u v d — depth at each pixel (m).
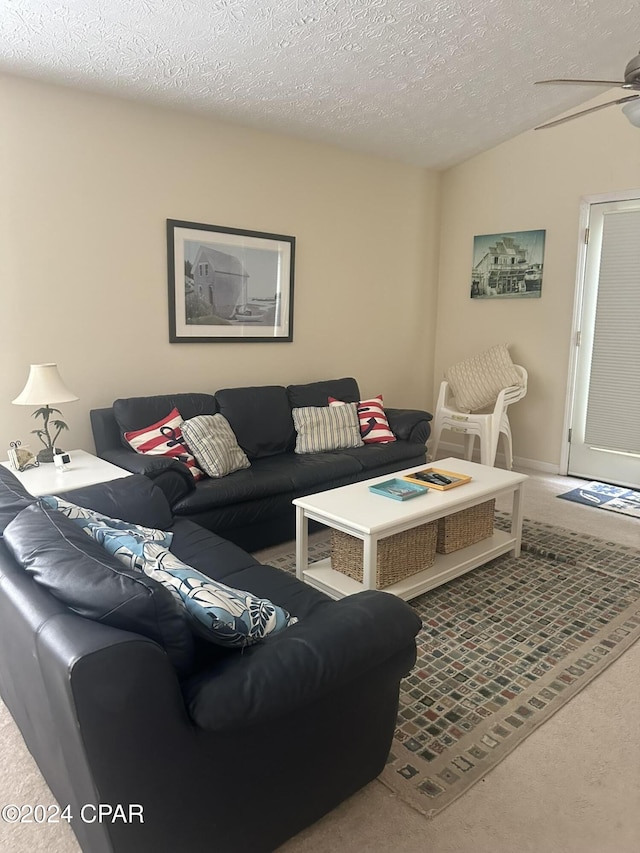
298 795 1.52
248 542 3.35
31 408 3.44
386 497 2.87
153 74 3.25
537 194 4.93
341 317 5.00
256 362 4.47
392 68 3.50
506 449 5.02
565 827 1.60
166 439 3.41
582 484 4.77
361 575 2.74
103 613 1.25
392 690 1.67
